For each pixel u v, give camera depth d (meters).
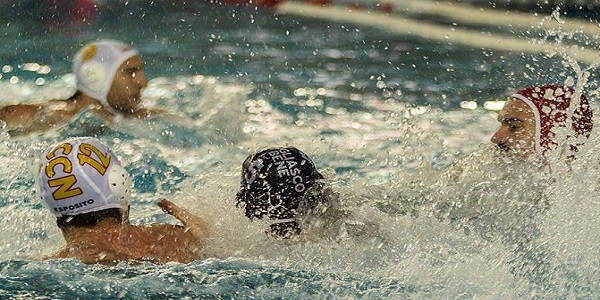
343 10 34.66
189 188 13.14
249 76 24.30
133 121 17.58
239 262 10.23
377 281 9.91
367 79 24.36
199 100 20.58
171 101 20.95
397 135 18.75
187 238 10.54
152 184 15.01
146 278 9.66
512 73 24.89
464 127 19.42
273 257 10.42
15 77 23.97
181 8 33.06
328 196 10.75
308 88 23.11
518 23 31.33
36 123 16.64
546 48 27.61
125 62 17.47
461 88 23.36
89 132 17.00
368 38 30.08
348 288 9.68
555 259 10.40
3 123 16.41
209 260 10.27
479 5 34.38
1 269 9.79
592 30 28.91
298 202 10.47
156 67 25.19
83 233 10.20
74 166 10.05
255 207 10.52
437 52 27.97
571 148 11.95
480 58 26.94
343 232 10.62
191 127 17.77
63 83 23.44
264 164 10.53
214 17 32.25
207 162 16.19
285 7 34.59
